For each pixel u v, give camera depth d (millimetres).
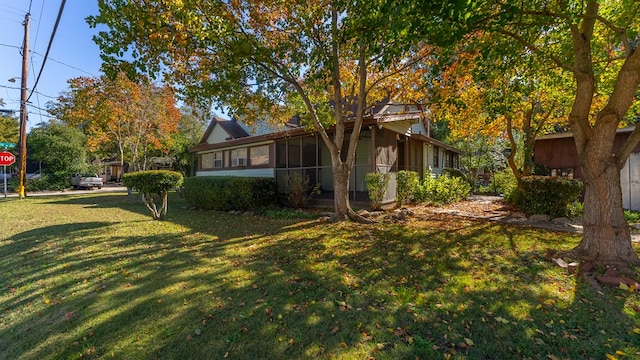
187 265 4004
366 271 3748
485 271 3705
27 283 3535
